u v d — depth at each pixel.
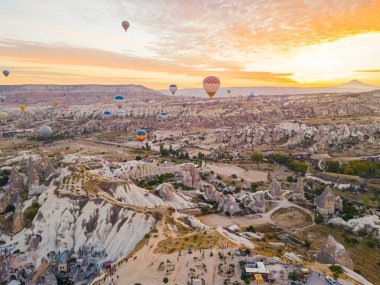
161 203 135.12
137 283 76.00
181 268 81.38
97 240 109.88
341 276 78.44
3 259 101.50
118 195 132.38
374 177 183.50
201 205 146.38
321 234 120.75
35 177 154.88
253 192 165.62
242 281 74.88
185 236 101.19
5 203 139.12
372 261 102.38
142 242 98.75
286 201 152.38
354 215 135.12
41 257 102.31
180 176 190.38
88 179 138.38
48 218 117.81
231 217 135.88
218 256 86.38
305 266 82.12
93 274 95.06
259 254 87.88
